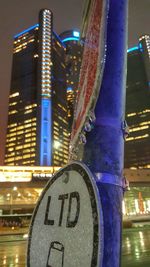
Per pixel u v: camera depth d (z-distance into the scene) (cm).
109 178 142
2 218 4212
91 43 168
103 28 150
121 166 148
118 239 133
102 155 146
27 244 168
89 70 163
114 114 151
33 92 19988
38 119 18812
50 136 18438
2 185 7750
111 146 147
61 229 143
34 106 19412
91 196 126
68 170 152
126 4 165
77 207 135
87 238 122
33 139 18625
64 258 135
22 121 19775
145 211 8962
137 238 2566
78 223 131
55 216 153
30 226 171
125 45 160
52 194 162
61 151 19625
